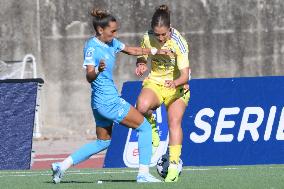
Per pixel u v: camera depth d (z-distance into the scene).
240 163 34.38
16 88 35.56
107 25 24.64
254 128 34.56
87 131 56.59
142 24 56.75
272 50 57.19
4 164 35.00
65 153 47.41
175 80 25.80
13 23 57.09
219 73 57.00
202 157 34.25
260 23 57.00
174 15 56.88
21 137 35.28
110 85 24.89
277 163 34.56
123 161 34.19
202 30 56.91
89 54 24.58
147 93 26.30
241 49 57.06
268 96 34.69
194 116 34.34
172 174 25.91
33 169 35.12
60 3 56.97
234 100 34.53
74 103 56.66
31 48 57.00
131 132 34.22
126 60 56.38
